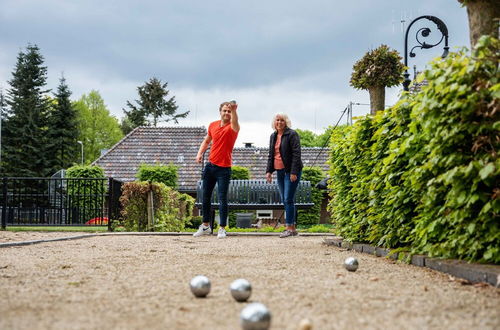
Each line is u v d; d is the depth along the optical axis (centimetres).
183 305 282
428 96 409
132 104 6212
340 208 793
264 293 319
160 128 3034
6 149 4791
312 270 433
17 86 5284
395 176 550
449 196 409
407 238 523
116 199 1255
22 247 677
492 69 382
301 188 1218
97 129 7112
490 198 387
